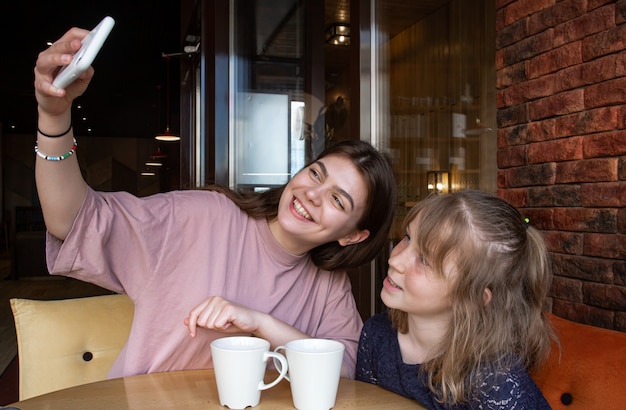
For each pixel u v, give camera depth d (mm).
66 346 1135
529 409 838
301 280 1196
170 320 1059
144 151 14977
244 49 3320
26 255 6812
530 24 1716
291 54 3385
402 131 2854
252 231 1145
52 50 792
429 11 2982
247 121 3332
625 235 1413
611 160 1447
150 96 11047
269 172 3365
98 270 992
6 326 4188
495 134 2455
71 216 943
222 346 810
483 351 864
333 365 775
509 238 912
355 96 2543
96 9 6250
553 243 1632
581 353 1006
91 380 1143
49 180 898
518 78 1770
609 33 1442
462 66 2838
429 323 945
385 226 1156
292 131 3385
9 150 14227
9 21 6707
